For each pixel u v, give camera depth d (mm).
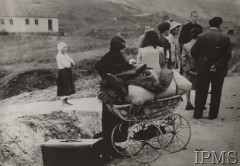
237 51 9305
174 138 6199
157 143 6023
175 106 5648
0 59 9508
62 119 6996
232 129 6250
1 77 9305
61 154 5184
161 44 7656
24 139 6188
